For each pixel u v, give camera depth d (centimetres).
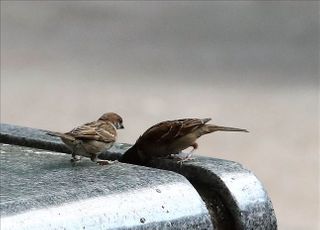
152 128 555
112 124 539
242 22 2353
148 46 2156
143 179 418
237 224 439
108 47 2145
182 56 2069
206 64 1995
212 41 2200
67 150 533
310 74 1902
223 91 1764
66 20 2366
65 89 1744
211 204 441
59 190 394
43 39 2189
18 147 523
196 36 2247
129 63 2003
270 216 447
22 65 1939
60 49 2108
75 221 373
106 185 406
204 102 1680
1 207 363
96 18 2389
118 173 435
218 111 1627
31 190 395
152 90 1753
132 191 402
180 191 414
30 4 2498
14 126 582
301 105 1667
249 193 444
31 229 358
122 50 2123
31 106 1628
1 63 1942
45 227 363
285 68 1950
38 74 1867
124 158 532
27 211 364
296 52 2075
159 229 398
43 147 544
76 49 2116
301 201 1229
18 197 379
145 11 2495
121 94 1717
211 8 2505
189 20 2403
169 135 548
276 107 1653
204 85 1812
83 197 386
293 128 1536
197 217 411
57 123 1527
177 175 427
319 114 1605
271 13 2411
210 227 414
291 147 1434
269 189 1266
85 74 1883
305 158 1388
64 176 432
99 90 1742
